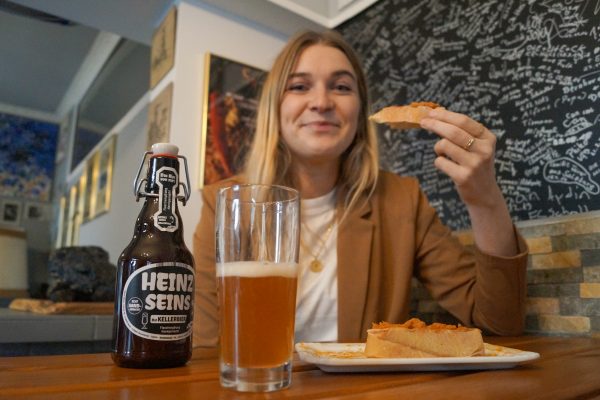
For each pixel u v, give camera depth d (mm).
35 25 3475
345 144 1246
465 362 550
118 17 2393
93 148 4078
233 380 429
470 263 1180
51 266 2100
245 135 2201
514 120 1489
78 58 4020
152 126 2248
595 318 1144
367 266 1150
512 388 455
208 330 1039
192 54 2139
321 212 1295
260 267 436
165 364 540
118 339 542
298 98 1250
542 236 1289
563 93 1366
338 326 1114
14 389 421
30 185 4891
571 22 1373
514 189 1455
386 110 1030
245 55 2293
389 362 541
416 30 1920
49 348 1630
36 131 5020
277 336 437
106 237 3457
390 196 1297
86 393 404
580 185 1286
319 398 401
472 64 1661
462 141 890
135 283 540
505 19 1569
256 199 458
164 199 563
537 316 1274
